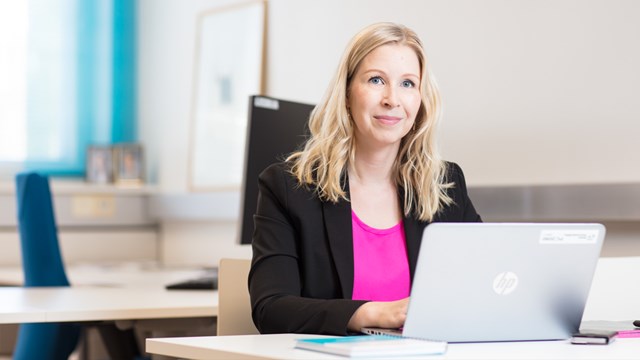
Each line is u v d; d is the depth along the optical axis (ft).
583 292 5.58
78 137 17.56
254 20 14.60
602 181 9.78
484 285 5.30
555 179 10.23
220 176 15.20
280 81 14.19
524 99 10.57
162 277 12.66
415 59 6.85
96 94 17.69
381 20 12.43
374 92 6.68
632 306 7.28
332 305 5.78
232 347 5.08
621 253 9.74
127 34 17.80
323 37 13.42
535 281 5.41
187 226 16.48
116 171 17.30
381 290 6.59
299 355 4.72
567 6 10.12
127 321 9.06
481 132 11.03
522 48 10.59
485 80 10.99
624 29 9.59
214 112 15.37
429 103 6.93
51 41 17.38
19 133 17.20
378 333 5.55
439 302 5.24
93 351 12.89
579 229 5.43
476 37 11.11
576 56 10.03
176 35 16.67
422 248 5.12
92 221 16.71
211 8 15.67
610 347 5.25
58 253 11.50
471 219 7.18
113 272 13.74
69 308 8.12
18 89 17.20
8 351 14.42
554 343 5.43
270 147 9.09
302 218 6.62
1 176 17.08
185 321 8.89
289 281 6.47
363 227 6.74
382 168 6.88
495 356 4.80
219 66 15.29
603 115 9.78
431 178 6.88
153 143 17.44
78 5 17.54
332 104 6.84
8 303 8.64
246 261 7.09
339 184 6.73
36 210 11.35
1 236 15.89
